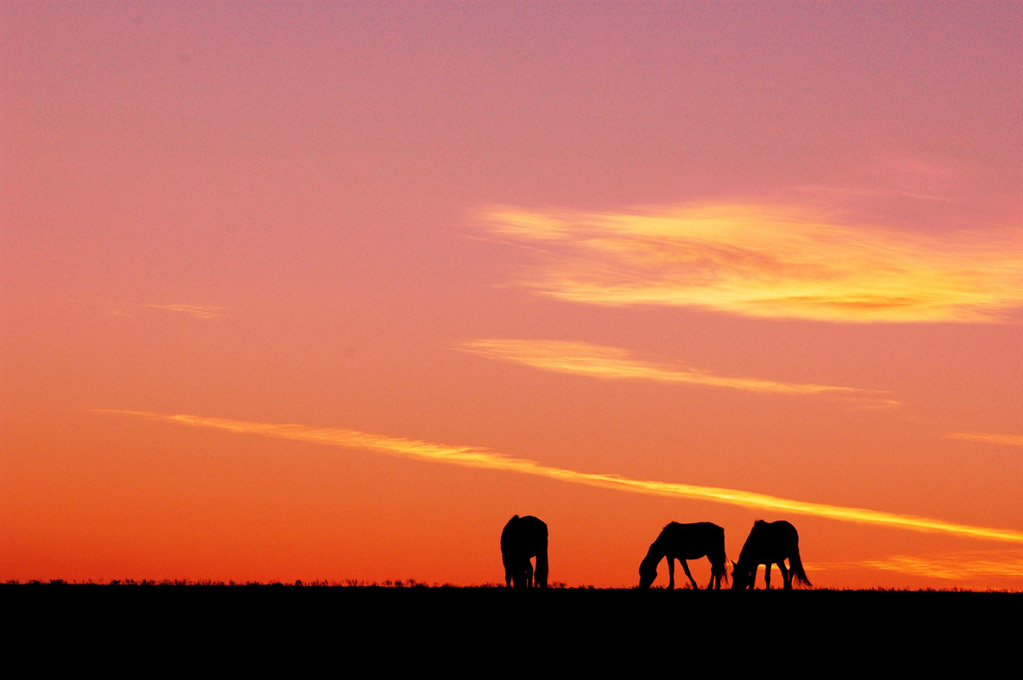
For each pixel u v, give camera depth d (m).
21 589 57.41
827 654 47.78
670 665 46.16
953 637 50.25
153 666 44.91
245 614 51.97
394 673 44.62
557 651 47.56
